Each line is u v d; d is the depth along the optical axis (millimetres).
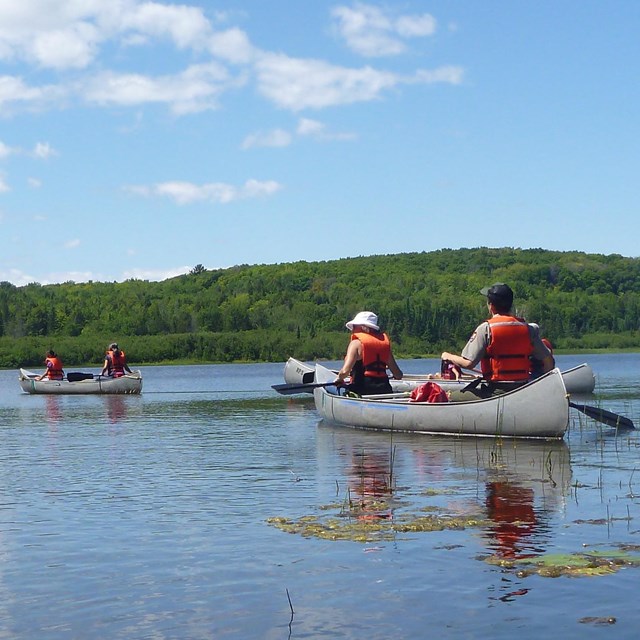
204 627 4113
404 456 9523
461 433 11266
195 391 26438
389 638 3922
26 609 4418
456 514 6316
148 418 15781
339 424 13344
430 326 82375
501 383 11008
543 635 3893
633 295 96938
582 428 12305
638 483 7562
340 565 5051
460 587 4578
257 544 5602
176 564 5184
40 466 9359
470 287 103125
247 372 49500
